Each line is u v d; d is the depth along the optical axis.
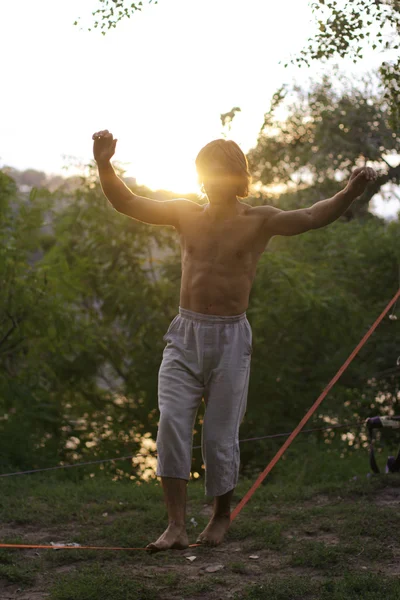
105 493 6.97
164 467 4.12
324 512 6.02
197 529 5.71
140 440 13.48
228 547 5.34
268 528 5.57
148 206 4.18
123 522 5.80
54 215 13.23
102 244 13.93
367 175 3.88
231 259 4.16
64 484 7.50
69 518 6.10
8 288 10.74
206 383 4.22
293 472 8.96
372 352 13.65
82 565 4.97
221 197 4.14
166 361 4.25
